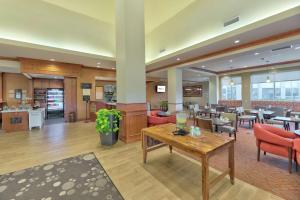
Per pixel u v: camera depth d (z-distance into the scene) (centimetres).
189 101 1546
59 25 518
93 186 210
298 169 250
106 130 369
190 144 194
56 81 945
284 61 730
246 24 389
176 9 512
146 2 467
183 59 652
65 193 195
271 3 336
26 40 475
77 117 761
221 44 469
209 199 181
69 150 346
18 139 435
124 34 388
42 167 265
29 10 455
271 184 212
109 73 866
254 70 859
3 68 620
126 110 390
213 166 266
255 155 315
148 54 746
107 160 292
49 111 917
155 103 1302
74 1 473
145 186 210
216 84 1043
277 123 540
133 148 355
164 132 253
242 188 203
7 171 251
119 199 184
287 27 356
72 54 551
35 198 185
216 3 429
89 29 579
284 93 813
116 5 420
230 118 457
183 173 244
